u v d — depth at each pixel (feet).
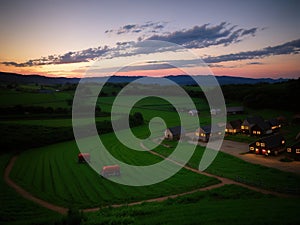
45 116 350.02
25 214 112.98
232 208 100.37
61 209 123.13
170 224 84.99
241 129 318.24
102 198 136.56
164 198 135.23
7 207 119.14
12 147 245.65
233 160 204.54
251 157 215.31
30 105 385.50
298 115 364.58
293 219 82.28
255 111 468.34
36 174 178.29
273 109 473.26
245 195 130.52
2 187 148.36
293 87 476.13
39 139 268.82
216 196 130.62
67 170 187.01
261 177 159.63
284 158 206.18
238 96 573.74
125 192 144.87
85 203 130.41
